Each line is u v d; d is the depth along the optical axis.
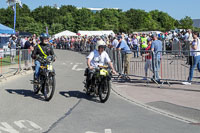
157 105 7.28
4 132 5.08
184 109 6.82
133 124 5.62
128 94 8.77
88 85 8.17
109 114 6.39
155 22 115.19
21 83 10.97
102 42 7.93
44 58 8.11
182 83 10.25
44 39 8.20
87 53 31.89
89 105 7.28
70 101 7.74
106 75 7.43
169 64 10.62
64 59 23.61
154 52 10.22
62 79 12.04
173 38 22.05
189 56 9.97
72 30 91.56
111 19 104.00
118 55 11.94
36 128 5.33
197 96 8.21
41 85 8.15
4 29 22.88
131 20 106.50
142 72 10.95
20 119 5.95
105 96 7.71
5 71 12.66
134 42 22.58
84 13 93.69
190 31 19.05
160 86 9.80
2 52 12.49
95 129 5.29
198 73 12.52
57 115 6.28
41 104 7.36
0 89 9.65
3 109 6.82
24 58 14.68
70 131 5.16
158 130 5.24
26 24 86.62
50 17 100.06
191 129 5.30
